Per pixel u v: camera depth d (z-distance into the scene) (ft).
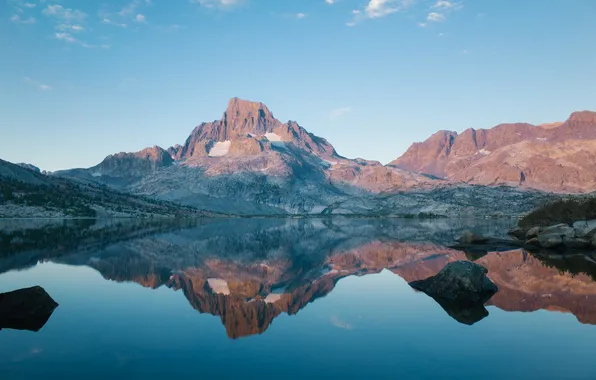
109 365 50.42
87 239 266.36
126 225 515.09
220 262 163.32
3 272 125.18
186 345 57.82
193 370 48.70
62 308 79.87
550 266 136.05
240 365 50.24
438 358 52.24
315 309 79.71
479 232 350.02
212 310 79.15
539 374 47.19
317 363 50.83
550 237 196.34
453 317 72.23
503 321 69.21
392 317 72.69
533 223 279.69
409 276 123.85
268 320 71.26
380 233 384.88
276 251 214.48
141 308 80.28
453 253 186.50
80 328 66.18
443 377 46.37
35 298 76.23
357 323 68.90
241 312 77.46
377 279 118.42
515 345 57.00
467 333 62.64
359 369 48.85
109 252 188.75
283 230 469.16
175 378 46.42
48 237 276.21
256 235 367.25
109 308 80.12
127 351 55.21
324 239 310.86
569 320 69.62
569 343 57.72
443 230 418.31
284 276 127.75
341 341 59.31
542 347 56.08
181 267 144.05
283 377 46.57
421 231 407.85
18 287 101.60
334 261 167.63
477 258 162.61
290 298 91.25
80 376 47.16
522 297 87.86
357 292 97.76
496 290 94.68
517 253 178.81
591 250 183.83
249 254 198.29
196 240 290.76
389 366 49.70
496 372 47.78
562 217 263.29
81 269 132.46
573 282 105.60
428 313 75.31
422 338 60.29
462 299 87.15
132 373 47.91
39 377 46.85
